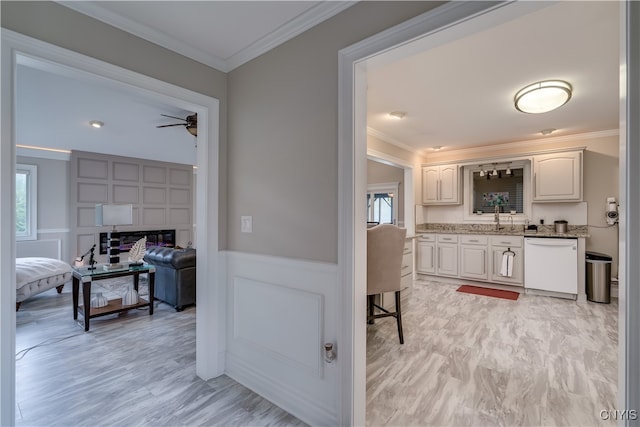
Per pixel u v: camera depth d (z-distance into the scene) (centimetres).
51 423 171
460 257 509
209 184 219
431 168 569
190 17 178
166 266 386
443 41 139
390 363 238
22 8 145
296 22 180
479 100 314
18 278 356
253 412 183
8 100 140
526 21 185
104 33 172
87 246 577
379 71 252
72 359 247
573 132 437
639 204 90
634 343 91
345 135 160
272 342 196
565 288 417
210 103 220
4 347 138
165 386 209
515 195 521
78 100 316
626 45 92
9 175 139
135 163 639
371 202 724
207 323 218
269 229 201
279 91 196
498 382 211
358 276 160
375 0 153
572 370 227
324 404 169
